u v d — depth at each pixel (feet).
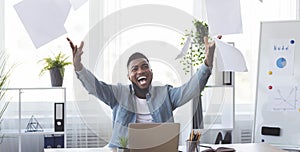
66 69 13.08
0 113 13.03
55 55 13.61
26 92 13.55
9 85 13.42
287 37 12.89
